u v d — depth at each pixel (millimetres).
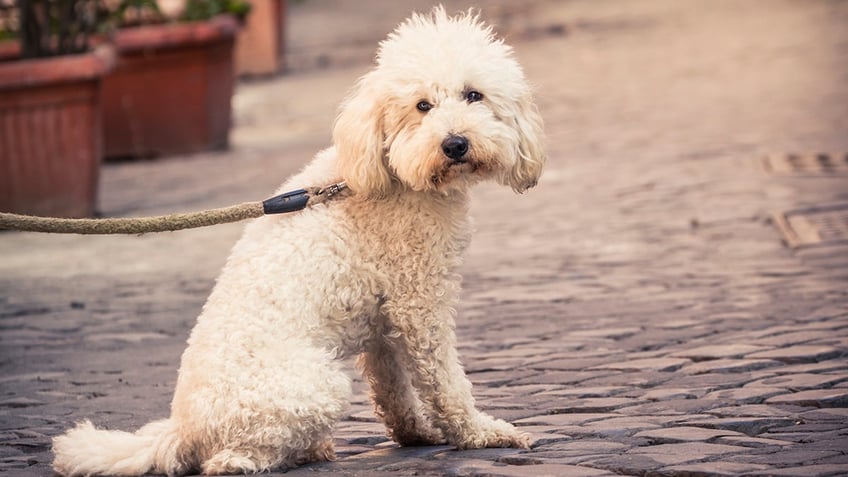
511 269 8781
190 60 15383
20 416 5777
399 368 5074
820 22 23609
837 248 8625
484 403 5645
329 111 18500
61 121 11469
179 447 4512
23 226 4461
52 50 12398
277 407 4371
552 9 30328
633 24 26125
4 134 11383
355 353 4895
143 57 15289
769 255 8648
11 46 12922
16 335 7508
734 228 9562
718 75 18312
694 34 23625
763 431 4875
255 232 4824
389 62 4848
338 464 4738
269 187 12531
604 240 9531
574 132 14773
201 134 15516
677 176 11711
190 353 4578
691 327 6891
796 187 10766
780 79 17375
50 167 11500
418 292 4762
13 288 8945
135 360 6809
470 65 4809
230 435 4402
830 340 6328
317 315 4637
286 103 19719
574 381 5949
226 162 14648
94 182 11695
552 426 5160
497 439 4848
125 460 4492
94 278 9180
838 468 4238
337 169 4965
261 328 4500
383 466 4672
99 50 12273
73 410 5852
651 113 15609
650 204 10664
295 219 4762
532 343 6793
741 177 11406
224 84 15883
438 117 4672
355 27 30266
